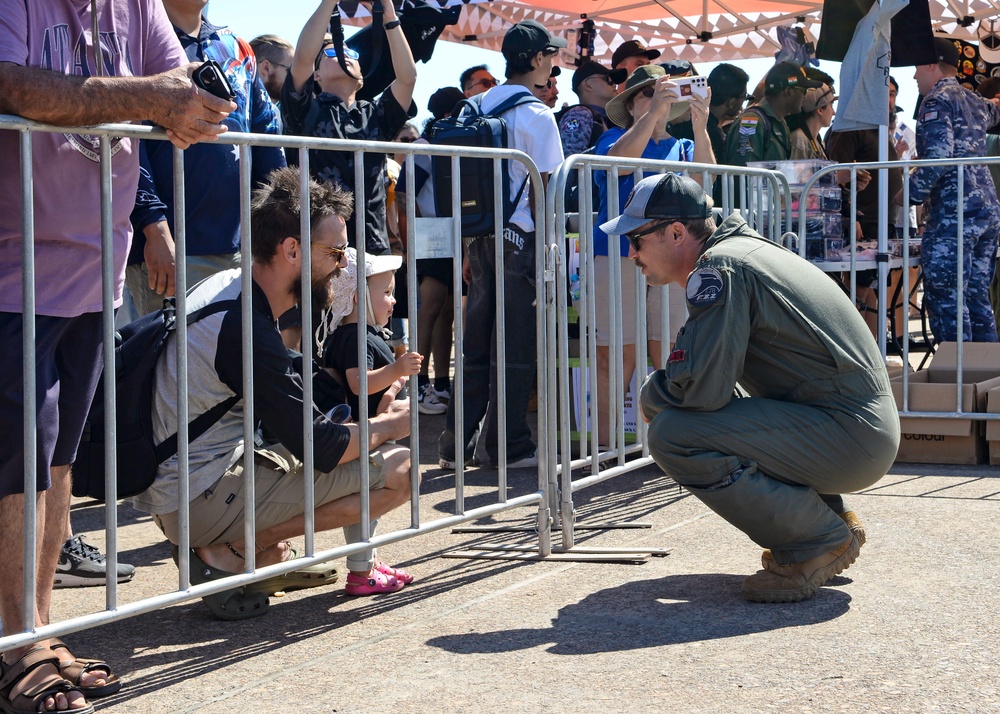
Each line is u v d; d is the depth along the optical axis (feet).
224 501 10.27
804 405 10.57
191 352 9.74
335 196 10.36
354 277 12.17
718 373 10.21
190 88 8.11
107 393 8.38
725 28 34.86
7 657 8.32
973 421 16.85
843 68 21.22
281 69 18.69
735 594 10.66
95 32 8.30
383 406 12.62
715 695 8.08
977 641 9.05
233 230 13.46
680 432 10.49
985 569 11.16
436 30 19.70
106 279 8.28
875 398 10.53
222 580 9.31
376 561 11.37
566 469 12.66
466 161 16.29
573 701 8.09
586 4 33.86
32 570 7.93
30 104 7.52
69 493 8.93
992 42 33.83
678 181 11.22
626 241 16.48
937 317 21.21
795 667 8.59
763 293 10.41
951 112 20.68
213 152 13.16
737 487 10.23
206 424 10.00
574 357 17.57
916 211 28.78
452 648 9.39
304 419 9.91
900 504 14.25
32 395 7.86
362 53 19.19
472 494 15.75
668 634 9.53
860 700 7.90
